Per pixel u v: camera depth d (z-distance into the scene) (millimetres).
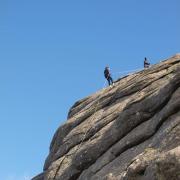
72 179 38469
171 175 26531
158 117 32750
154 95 34500
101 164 35125
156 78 38750
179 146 27406
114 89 45031
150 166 28094
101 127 39562
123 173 31422
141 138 33281
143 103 34969
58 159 41438
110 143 36188
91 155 37281
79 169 38031
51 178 39906
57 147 46281
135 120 34969
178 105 31375
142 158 30047
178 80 32750
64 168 39625
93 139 38406
